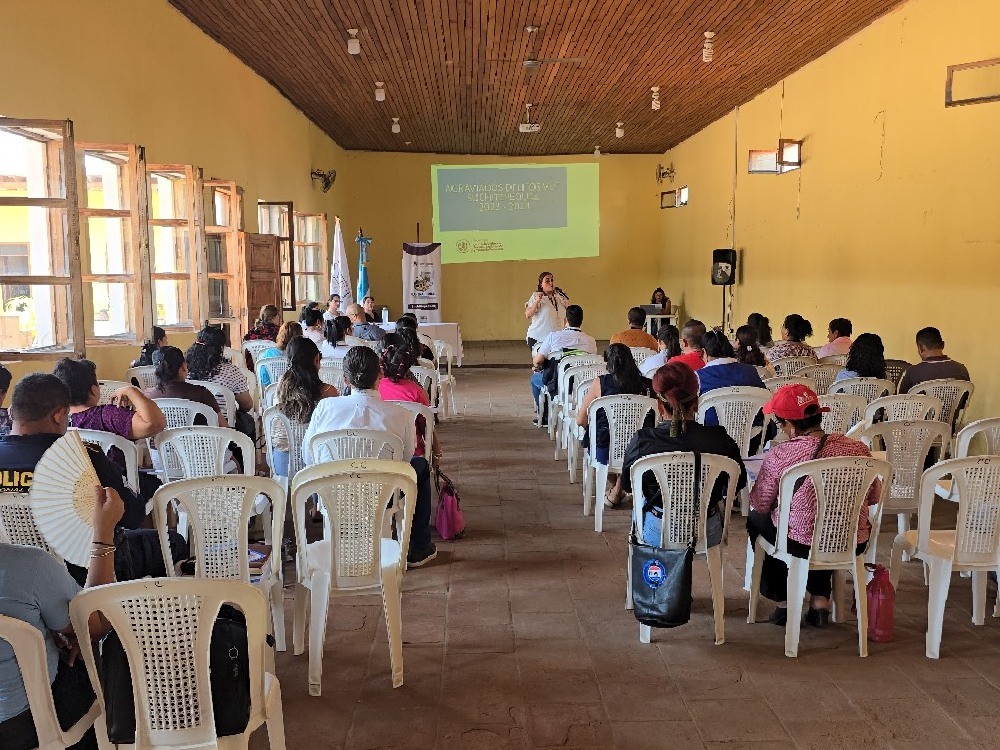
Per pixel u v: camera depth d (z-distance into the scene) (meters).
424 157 16.72
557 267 17.31
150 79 6.88
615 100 11.54
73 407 3.53
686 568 3.10
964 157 6.32
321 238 12.68
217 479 2.70
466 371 12.38
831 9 7.40
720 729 2.66
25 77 4.98
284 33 8.19
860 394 5.20
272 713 2.27
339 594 2.89
